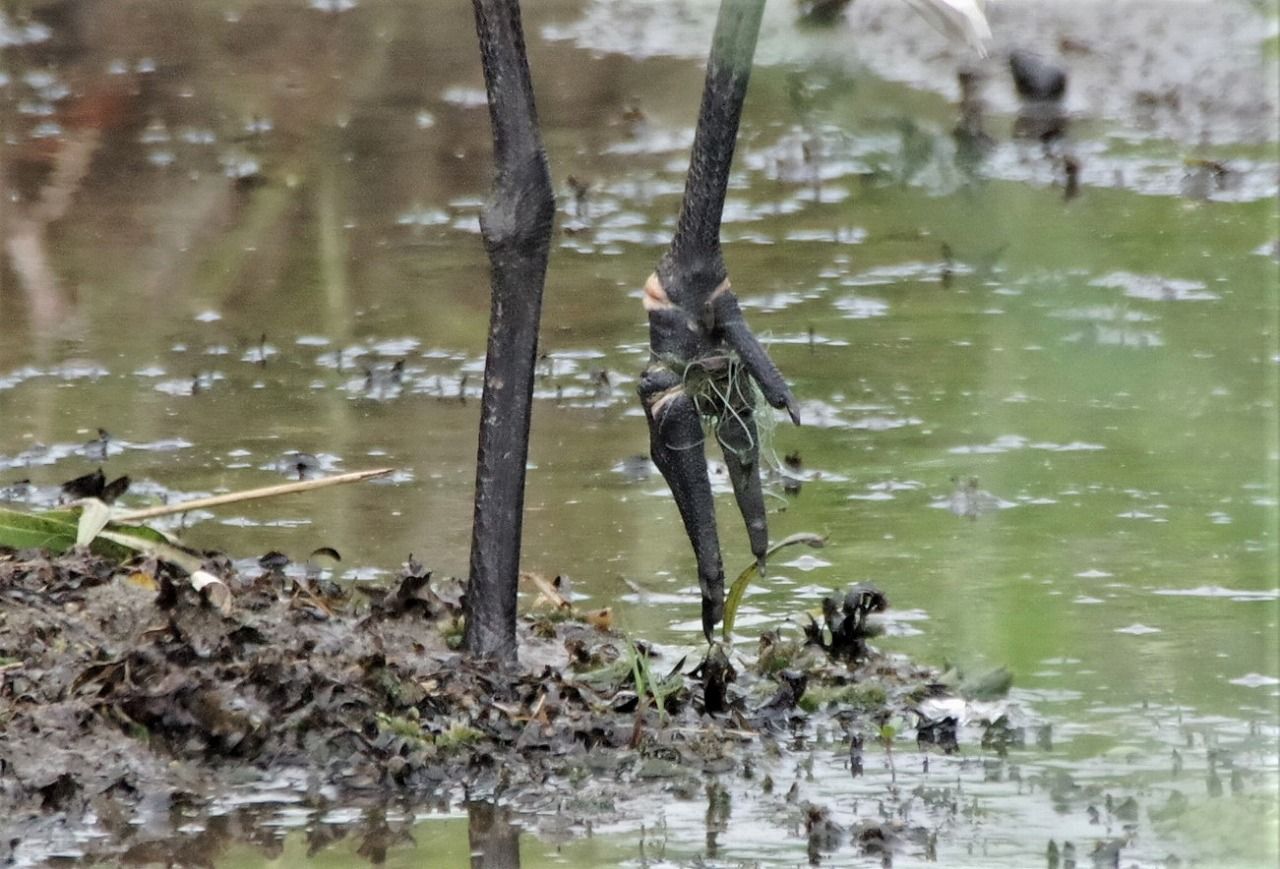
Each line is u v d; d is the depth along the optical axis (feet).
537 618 26.50
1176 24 63.67
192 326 41.01
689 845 20.04
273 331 40.70
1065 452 32.42
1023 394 34.99
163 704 22.38
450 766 22.02
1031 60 55.98
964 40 23.49
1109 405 34.53
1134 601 26.00
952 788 21.47
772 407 24.17
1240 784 18.42
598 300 42.88
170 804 21.09
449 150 57.72
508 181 23.20
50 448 33.17
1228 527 28.22
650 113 61.21
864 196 50.49
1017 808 20.77
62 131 59.21
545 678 23.73
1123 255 37.73
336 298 43.16
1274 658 24.09
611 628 26.43
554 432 34.65
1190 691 23.39
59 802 20.97
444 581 27.25
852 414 34.91
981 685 24.18
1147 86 59.11
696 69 65.87
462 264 45.98
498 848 20.01
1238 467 27.89
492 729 22.70
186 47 70.85
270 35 72.79
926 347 38.47
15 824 20.49
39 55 69.41
